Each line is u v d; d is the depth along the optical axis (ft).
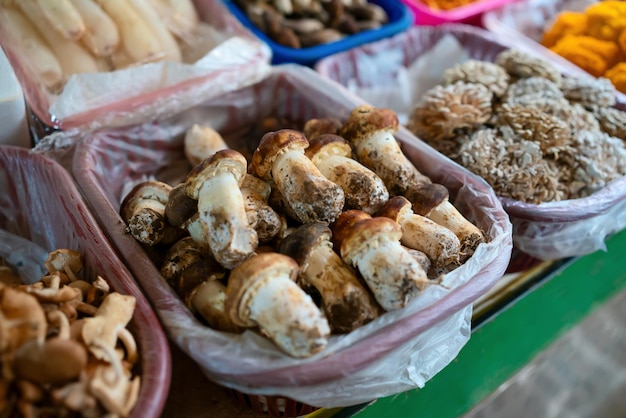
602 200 2.11
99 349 1.34
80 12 2.32
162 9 2.64
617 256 2.64
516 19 3.67
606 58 3.05
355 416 1.82
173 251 1.73
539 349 2.51
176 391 1.77
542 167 2.13
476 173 2.14
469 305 1.76
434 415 2.12
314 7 3.27
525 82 2.54
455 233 1.80
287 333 1.40
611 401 2.70
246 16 3.24
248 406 1.73
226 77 2.45
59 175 1.85
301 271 1.56
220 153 1.63
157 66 2.35
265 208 1.68
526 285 2.31
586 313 2.70
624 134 2.48
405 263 1.53
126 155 2.31
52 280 1.53
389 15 3.56
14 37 2.28
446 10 3.71
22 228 2.08
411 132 2.44
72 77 2.21
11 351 1.25
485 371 2.25
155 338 1.44
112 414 1.27
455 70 2.60
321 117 2.56
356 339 1.48
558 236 2.18
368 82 3.08
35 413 1.24
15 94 2.03
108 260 1.62
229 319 1.52
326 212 1.64
